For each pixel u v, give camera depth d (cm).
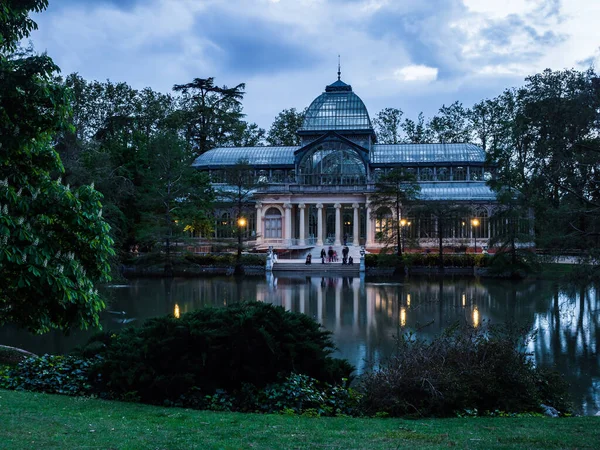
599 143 3566
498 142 9600
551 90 3694
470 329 1738
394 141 12581
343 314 3531
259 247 8769
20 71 1494
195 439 1012
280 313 1588
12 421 1080
